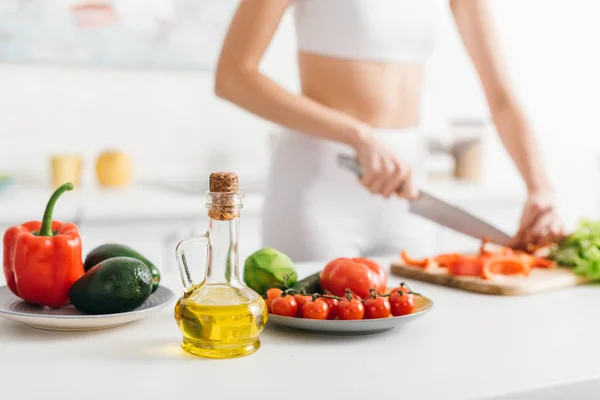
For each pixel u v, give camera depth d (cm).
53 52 265
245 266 98
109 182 261
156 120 287
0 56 259
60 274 86
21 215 216
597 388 72
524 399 68
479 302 106
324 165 163
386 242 174
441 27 173
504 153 333
